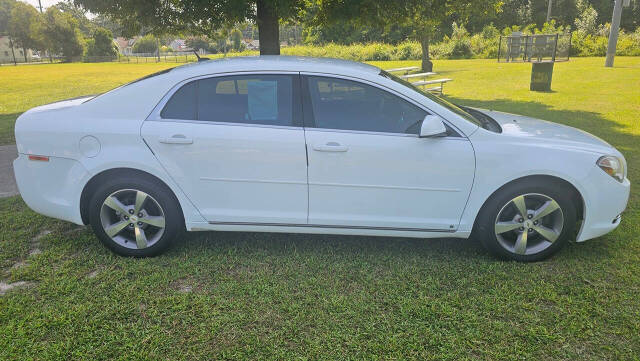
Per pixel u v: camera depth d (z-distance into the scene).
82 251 3.78
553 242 3.55
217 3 7.90
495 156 3.41
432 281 3.33
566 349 2.63
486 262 3.63
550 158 3.41
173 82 3.52
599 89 14.59
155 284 3.28
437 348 2.64
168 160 3.46
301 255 3.74
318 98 3.47
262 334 2.76
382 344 2.67
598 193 3.46
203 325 2.83
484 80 18.33
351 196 3.50
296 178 3.47
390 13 9.08
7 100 15.77
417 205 3.51
